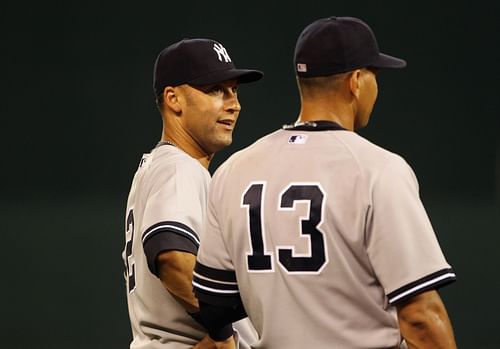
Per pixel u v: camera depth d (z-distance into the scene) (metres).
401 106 46.97
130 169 45.94
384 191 8.12
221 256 8.92
